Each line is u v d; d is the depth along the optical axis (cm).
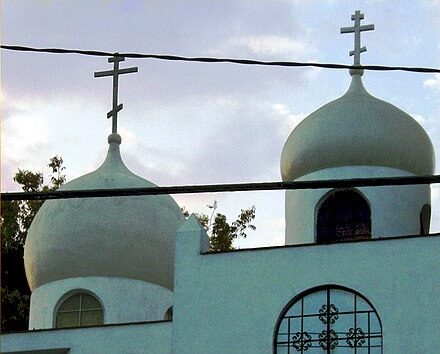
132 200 3356
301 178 3197
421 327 2488
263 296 2630
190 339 2647
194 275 2702
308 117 3241
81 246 3288
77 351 2847
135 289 3303
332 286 2584
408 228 3075
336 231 3083
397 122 3166
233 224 4825
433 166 3241
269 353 2575
